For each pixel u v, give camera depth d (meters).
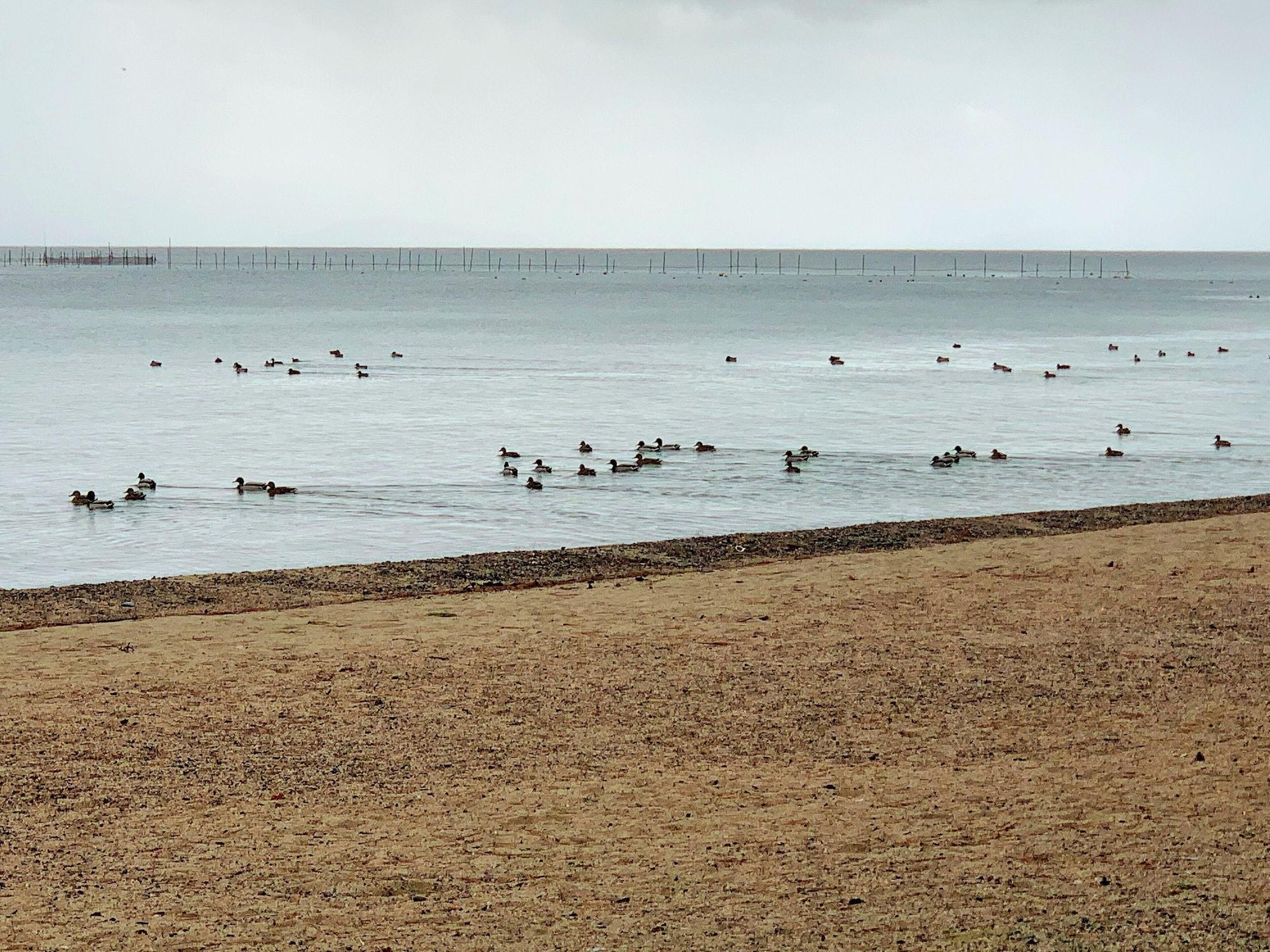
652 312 135.62
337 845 10.61
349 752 12.89
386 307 143.75
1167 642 16.78
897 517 31.19
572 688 15.04
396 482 35.78
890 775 12.19
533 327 109.12
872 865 10.08
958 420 49.84
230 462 39.22
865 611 18.73
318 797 11.70
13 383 61.19
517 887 9.77
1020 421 49.53
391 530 29.58
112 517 30.88
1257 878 9.64
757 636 17.38
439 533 29.25
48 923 9.12
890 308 148.12
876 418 50.22
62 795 11.69
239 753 12.86
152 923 9.14
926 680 15.27
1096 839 10.49
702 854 10.36
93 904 9.46
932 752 12.82
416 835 10.81
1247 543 23.23
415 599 20.41
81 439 43.69
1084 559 22.20
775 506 32.56
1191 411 52.56
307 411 51.56
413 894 9.64
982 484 35.78
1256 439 44.56
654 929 9.02
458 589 21.34
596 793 11.78
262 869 10.11
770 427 47.62
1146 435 45.66
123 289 184.50
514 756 12.80
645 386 62.28
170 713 14.12
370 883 9.85
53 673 15.71
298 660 16.31
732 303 159.00
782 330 107.62
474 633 17.77
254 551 27.44
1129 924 8.94
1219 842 10.34
